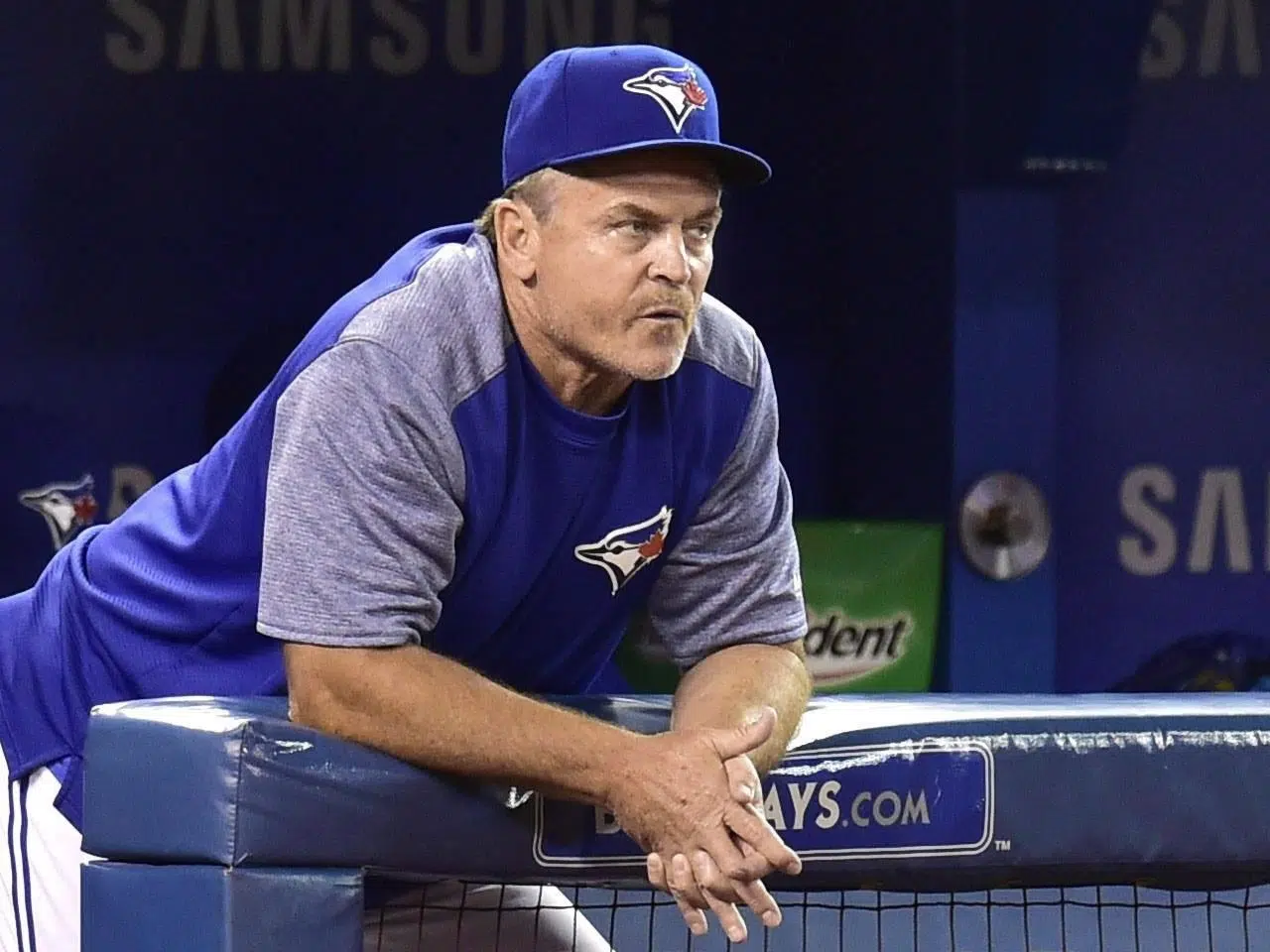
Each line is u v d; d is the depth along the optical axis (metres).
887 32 21.03
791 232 22.11
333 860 6.58
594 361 7.32
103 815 6.70
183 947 6.49
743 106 21.83
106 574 8.47
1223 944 11.78
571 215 7.21
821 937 11.04
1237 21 21.55
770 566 8.45
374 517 7.03
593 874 7.06
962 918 11.36
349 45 21.36
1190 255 21.69
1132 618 21.80
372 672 6.84
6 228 20.89
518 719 6.76
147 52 21.03
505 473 7.52
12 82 20.78
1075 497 21.67
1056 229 20.06
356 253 21.58
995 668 19.84
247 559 7.86
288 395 7.25
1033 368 20.11
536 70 7.46
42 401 21.08
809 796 7.12
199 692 8.09
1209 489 21.83
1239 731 7.59
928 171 20.38
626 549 8.08
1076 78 19.27
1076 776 7.39
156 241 21.20
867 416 21.94
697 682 7.99
